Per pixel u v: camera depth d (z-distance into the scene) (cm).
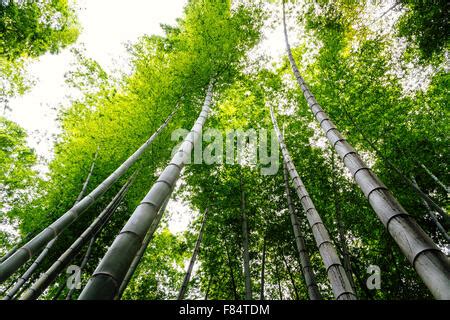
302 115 680
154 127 595
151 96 603
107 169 643
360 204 612
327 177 641
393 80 584
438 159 580
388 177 601
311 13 600
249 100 743
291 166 467
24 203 667
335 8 569
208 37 607
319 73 646
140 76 614
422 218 595
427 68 562
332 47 596
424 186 617
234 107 744
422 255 144
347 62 601
